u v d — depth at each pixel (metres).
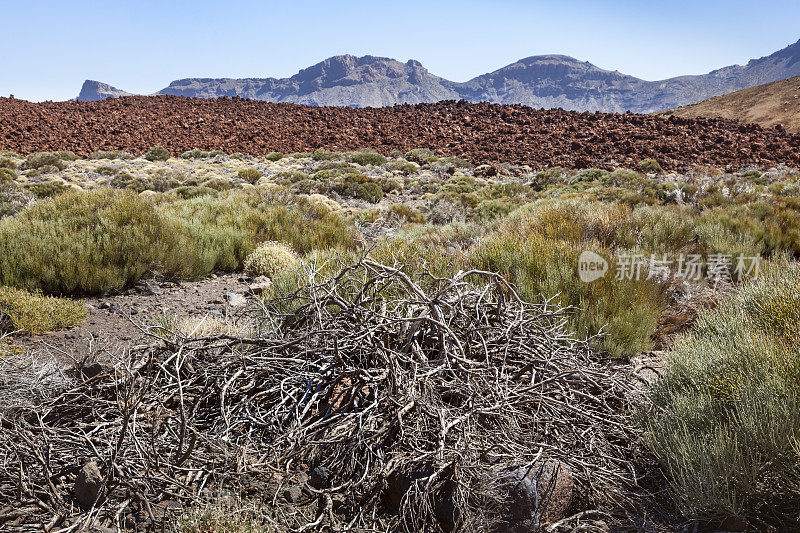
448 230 11.34
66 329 5.70
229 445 2.84
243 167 33.59
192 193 20.16
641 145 41.50
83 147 41.47
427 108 63.09
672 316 5.69
